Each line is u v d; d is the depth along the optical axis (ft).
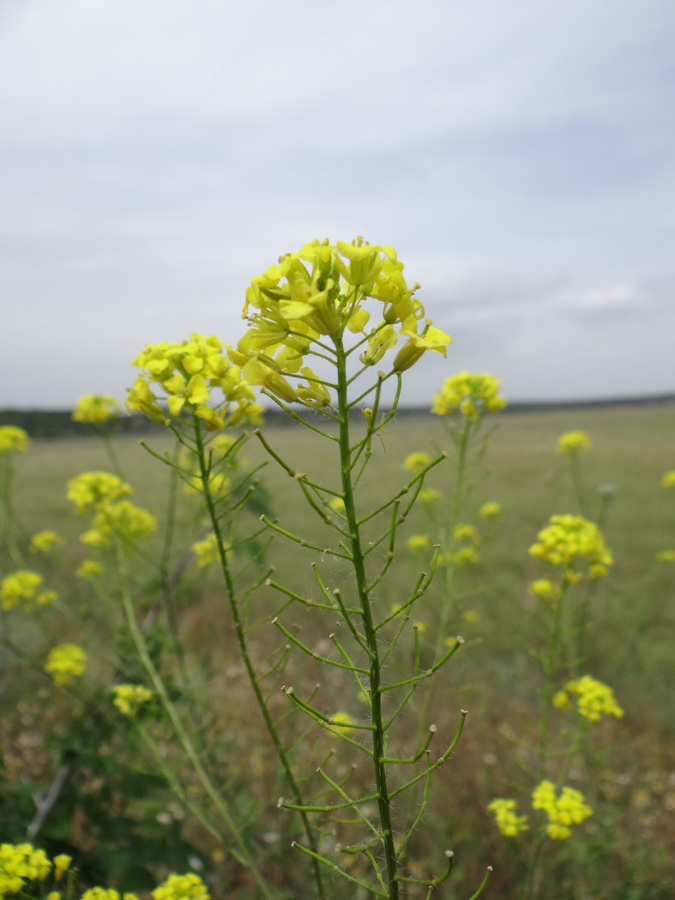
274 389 0.33
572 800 0.67
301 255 0.32
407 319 0.32
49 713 0.99
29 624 1.20
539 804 0.67
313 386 0.34
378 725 0.34
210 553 0.79
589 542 0.72
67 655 0.81
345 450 0.32
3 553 1.33
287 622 1.40
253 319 0.35
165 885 0.50
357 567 0.33
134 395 0.45
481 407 0.82
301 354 0.33
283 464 0.31
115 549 0.89
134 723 0.70
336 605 0.34
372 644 0.34
